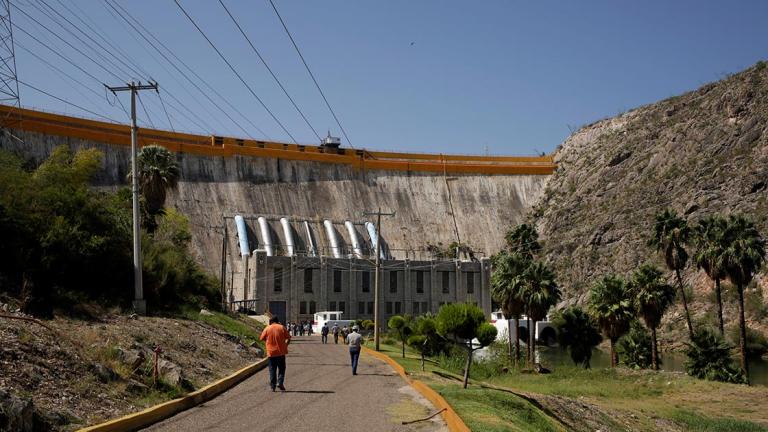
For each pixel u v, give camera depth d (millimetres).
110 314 26016
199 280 50469
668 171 137000
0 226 24922
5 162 29297
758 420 38688
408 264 99875
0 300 21391
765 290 94062
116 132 125625
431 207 156750
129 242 34062
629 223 131500
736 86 138625
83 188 32406
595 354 81562
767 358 76500
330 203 144500
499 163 176250
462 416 16578
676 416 38469
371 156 161625
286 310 89000
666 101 169500
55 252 26500
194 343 25828
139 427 13344
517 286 57344
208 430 13461
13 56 40406
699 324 91938
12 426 10273
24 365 13656
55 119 116500
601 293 59594
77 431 11461
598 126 184375
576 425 29344
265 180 140000
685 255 61812
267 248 113938
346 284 94188
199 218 122875
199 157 134250
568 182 167000
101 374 15320
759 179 113500
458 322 24297
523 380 48062
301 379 23922
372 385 22922
